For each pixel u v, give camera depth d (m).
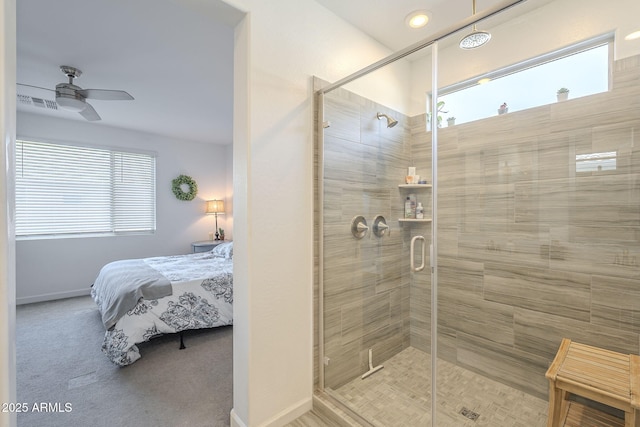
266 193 1.59
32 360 2.43
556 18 1.76
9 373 0.78
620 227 1.60
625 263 1.59
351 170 2.00
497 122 2.01
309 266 1.81
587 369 1.37
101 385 2.08
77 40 2.23
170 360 2.45
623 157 1.58
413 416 1.71
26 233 3.93
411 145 2.28
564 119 1.77
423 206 2.28
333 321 1.93
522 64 1.88
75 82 2.92
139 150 4.73
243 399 1.58
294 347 1.74
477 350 2.14
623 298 1.60
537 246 1.89
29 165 3.92
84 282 4.29
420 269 2.21
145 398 1.94
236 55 1.58
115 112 3.81
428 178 2.27
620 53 1.58
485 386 2.00
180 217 5.17
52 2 1.81
